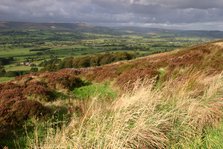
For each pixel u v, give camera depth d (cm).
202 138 759
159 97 862
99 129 655
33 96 1430
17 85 1666
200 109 841
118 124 679
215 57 2489
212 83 1053
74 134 673
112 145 606
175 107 836
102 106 838
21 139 843
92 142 641
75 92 1984
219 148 671
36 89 1483
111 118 705
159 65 2406
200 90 996
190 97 907
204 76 1204
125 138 636
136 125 691
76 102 1246
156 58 3025
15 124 963
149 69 2100
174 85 1022
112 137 625
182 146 702
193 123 796
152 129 691
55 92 1609
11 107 1056
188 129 764
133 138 652
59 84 2019
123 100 800
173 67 2262
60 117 1036
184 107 846
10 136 884
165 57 2953
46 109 1073
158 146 683
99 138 639
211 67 2180
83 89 2041
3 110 1014
